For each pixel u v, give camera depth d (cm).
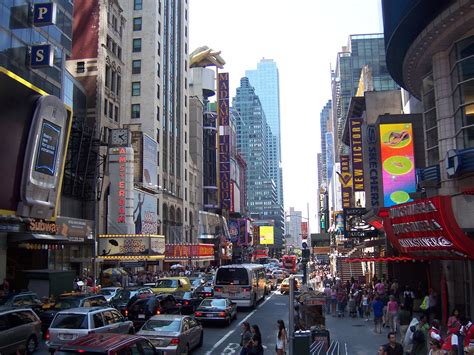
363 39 11819
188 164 8906
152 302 2300
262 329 2441
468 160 2034
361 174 3962
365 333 2259
